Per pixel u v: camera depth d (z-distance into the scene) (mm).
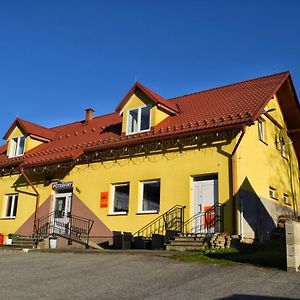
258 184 19297
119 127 24078
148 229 19375
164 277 10336
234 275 10289
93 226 21422
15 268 12430
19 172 26156
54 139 27938
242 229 16844
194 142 18781
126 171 20922
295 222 11117
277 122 23156
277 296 8156
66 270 11875
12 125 28188
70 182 23141
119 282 9914
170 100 24828
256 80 22906
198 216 17969
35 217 24203
